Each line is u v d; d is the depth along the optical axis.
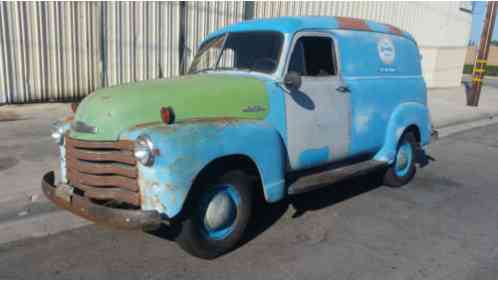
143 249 4.12
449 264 3.97
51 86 10.27
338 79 5.11
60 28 10.09
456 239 4.54
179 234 3.74
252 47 4.81
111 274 3.65
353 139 5.32
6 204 4.94
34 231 4.44
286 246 4.26
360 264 3.93
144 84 4.23
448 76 25.67
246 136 3.90
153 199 3.44
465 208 5.52
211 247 3.88
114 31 10.80
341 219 5.01
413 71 6.45
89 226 4.61
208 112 3.93
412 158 6.42
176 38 11.86
